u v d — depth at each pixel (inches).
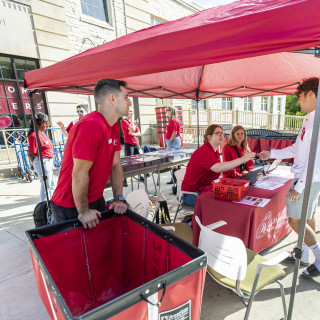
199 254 39.1
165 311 35.4
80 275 57.4
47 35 285.1
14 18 258.1
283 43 43.0
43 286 40.7
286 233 118.3
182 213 154.7
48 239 51.5
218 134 108.0
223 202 87.9
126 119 222.5
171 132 221.6
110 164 68.2
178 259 44.3
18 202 183.6
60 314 32.4
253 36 45.1
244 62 125.6
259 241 92.8
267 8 50.5
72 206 67.8
